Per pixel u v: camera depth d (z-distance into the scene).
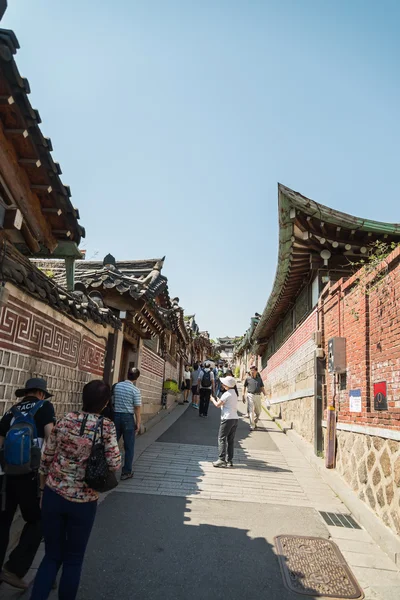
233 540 4.67
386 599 3.62
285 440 11.27
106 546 4.31
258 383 13.02
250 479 7.20
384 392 5.48
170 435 10.85
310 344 10.51
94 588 3.52
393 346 5.28
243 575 3.91
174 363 19.80
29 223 4.48
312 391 9.97
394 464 4.97
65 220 4.88
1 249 4.07
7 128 3.74
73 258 5.66
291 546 4.58
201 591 3.59
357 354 6.70
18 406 3.59
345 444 7.07
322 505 6.05
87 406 3.30
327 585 3.80
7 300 4.09
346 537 4.92
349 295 7.26
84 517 3.01
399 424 4.94
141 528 4.83
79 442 3.09
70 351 6.00
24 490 3.36
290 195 8.42
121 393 6.93
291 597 3.59
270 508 5.80
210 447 9.62
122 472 6.75
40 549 4.22
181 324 17.98
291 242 9.63
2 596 3.33
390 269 5.48
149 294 8.97
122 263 13.55
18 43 3.16
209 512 5.50
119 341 8.56
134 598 3.42
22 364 4.50
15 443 3.28
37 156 4.03
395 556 4.28
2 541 3.36
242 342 34.75
